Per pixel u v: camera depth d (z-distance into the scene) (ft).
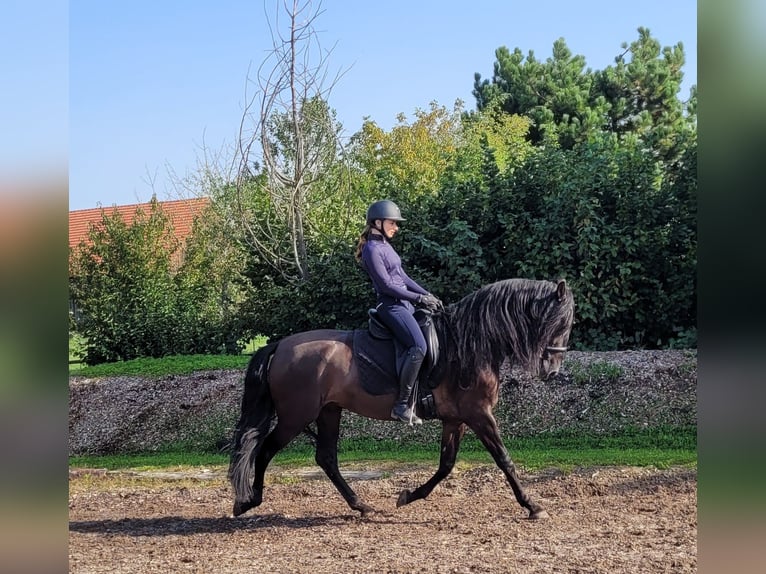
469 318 21.40
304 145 44.01
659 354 37.96
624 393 35.09
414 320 21.16
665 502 22.90
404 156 71.10
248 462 21.12
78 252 56.59
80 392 41.83
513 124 89.92
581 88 111.86
